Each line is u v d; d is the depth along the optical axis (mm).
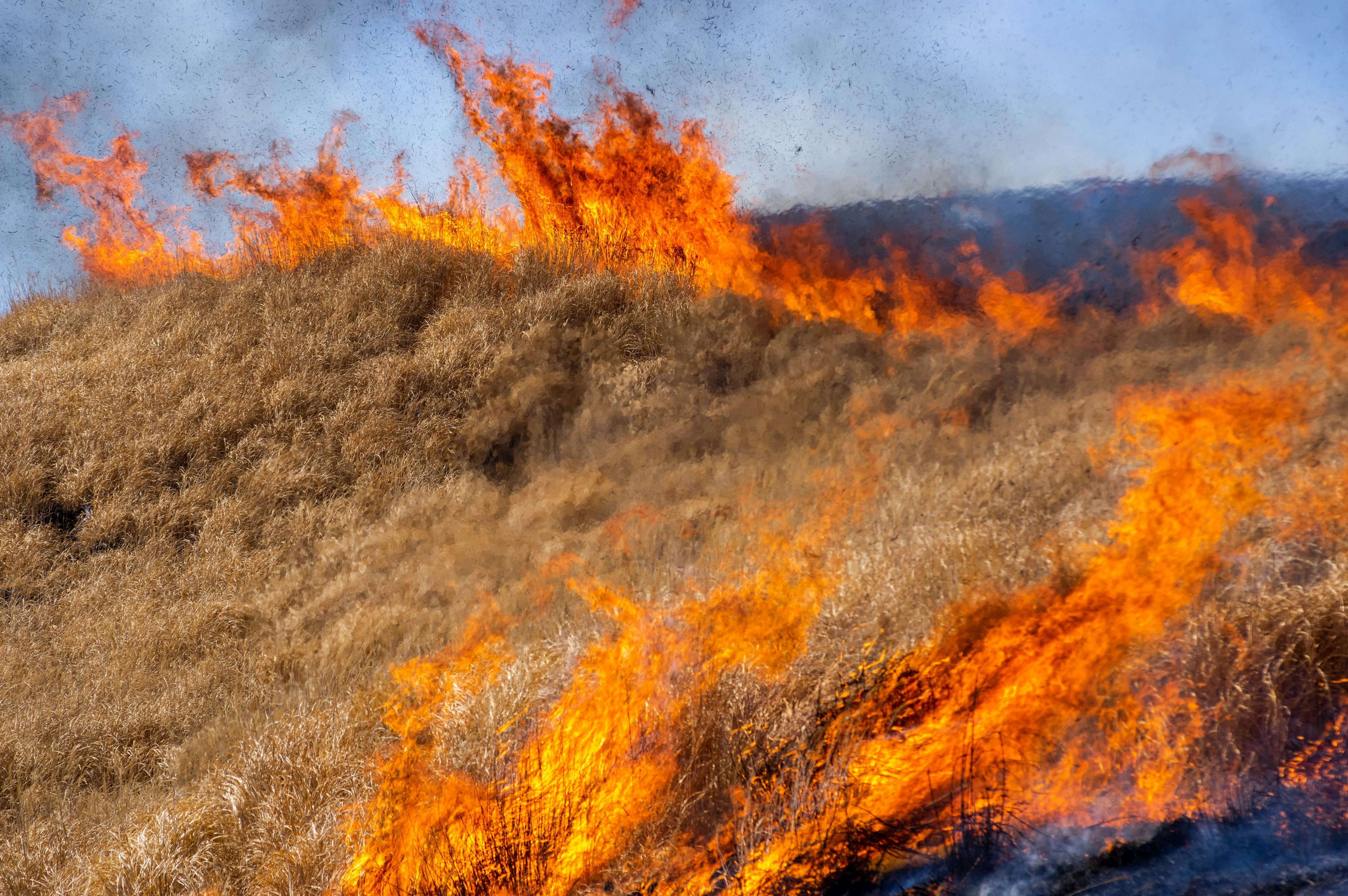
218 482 7344
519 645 4738
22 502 7141
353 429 7762
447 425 7863
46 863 3625
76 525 7098
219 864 3387
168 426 7785
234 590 6207
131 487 7215
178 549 6805
